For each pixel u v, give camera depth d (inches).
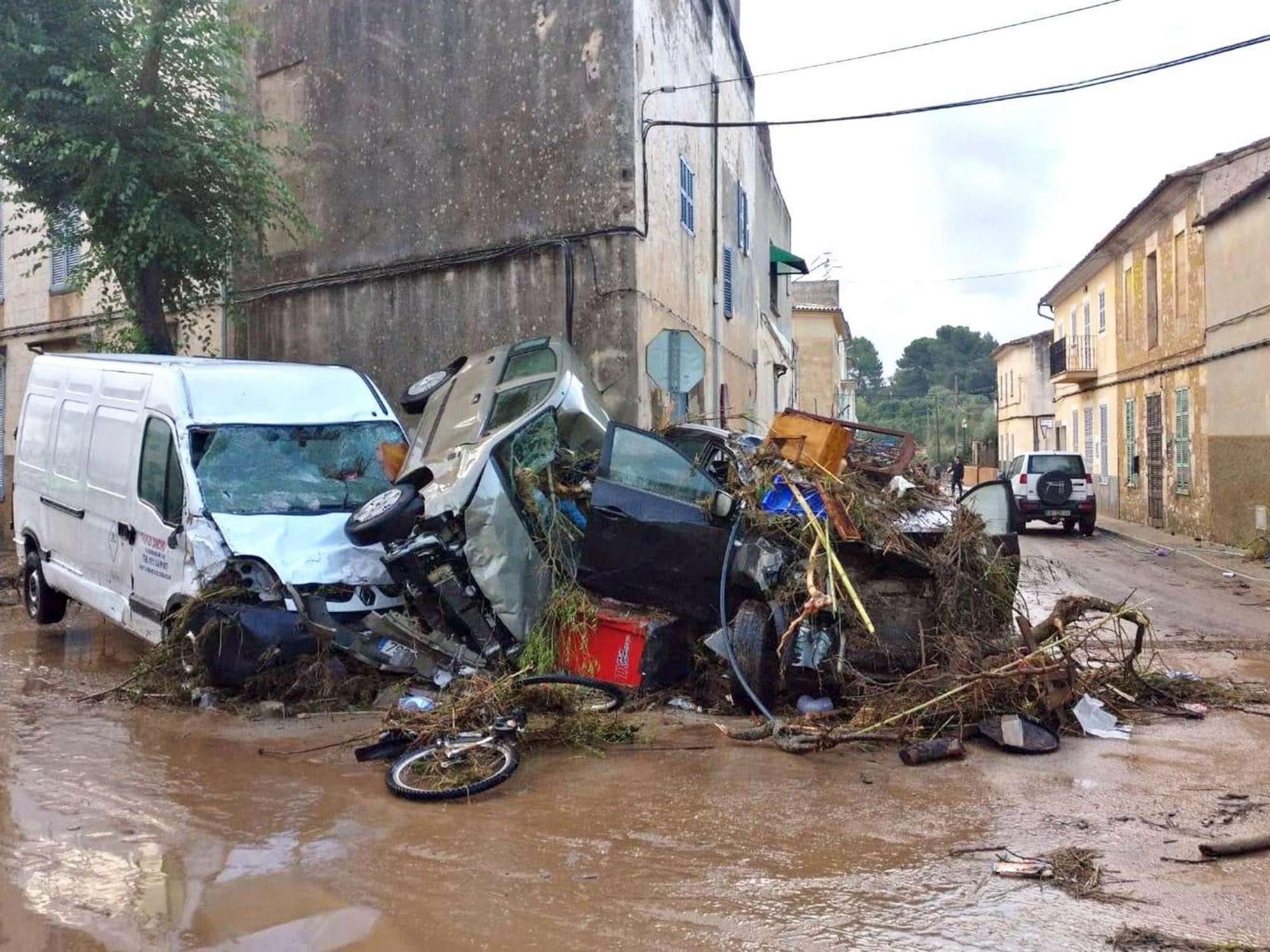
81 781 227.0
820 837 191.2
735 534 287.9
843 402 1877.5
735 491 301.1
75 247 550.0
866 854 182.9
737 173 800.3
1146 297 1066.1
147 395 352.8
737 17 793.6
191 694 295.4
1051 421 1669.5
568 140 500.7
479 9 527.2
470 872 175.0
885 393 3754.9
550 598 298.7
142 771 234.2
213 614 289.1
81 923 156.1
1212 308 853.8
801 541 282.0
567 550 305.0
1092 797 214.4
